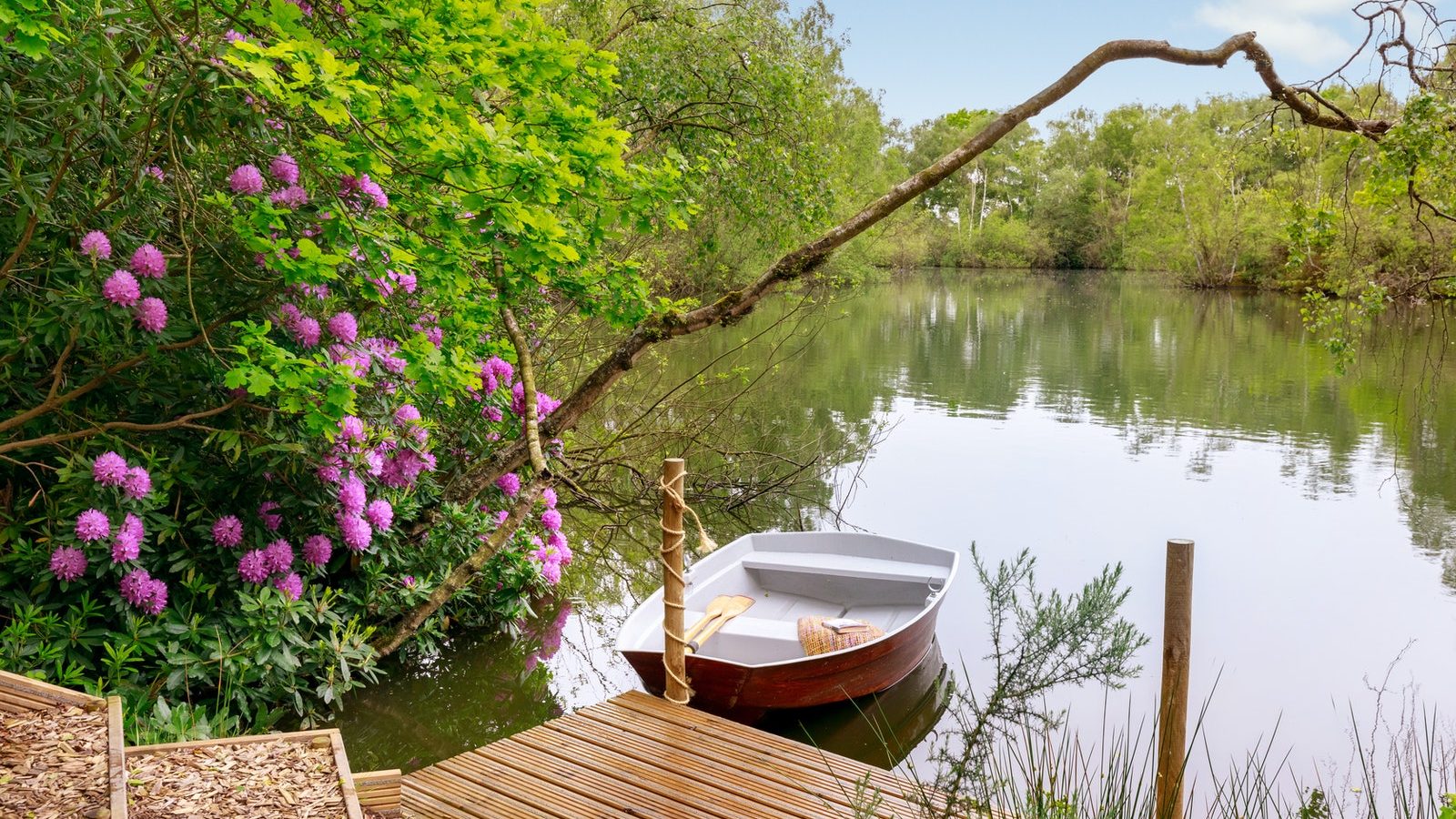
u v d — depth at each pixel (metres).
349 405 3.45
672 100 7.66
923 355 18.58
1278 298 33.56
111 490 3.68
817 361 17.42
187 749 2.47
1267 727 4.62
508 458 5.71
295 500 4.27
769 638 4.93
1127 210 50.84
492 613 5.71
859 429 11.55
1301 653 5.45
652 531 7.80
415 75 3.18
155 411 4.18
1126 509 8.29
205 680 3.98
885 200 5.49
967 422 12.16
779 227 8.06
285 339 4.00
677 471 4.20
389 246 3.39
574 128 3.51
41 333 3.63
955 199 60.75
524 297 6.48
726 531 7.88
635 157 7.17
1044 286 42.12
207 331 3.94
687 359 15.92
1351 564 6.95
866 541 6.00
